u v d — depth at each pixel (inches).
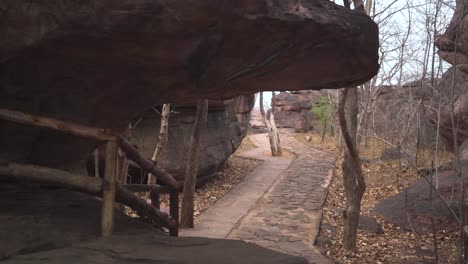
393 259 301.1
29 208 135.9
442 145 562.6
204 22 122.6
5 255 104.0
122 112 165.6
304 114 1469.0
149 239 130.0
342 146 921.5
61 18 111.4
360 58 158.9
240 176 636.7
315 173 675.4
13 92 132.3
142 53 127.0
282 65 151.3
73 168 186.5
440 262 289.6
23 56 119.7
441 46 270.1
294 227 379.6
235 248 130.3
